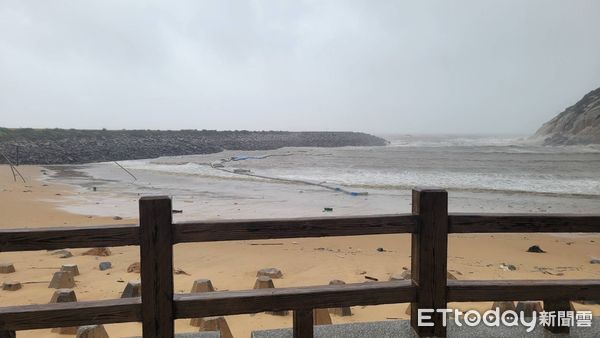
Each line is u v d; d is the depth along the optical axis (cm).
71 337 462
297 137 10619
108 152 5422
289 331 347
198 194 2209
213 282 694
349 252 960
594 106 9838
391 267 809
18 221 1377
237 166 4372
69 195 2094
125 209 1673
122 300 280
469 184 2748
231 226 283
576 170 3850
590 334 346
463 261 927
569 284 324
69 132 6531
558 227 312
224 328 449
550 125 11712
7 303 575
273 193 2258
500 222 311
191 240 279
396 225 304
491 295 317
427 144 11488
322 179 3042
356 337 329
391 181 2902
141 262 274
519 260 952
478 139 15838
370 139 12975
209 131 9081
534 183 2819
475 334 347
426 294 310
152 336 276
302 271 778
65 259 823
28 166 3953
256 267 801
